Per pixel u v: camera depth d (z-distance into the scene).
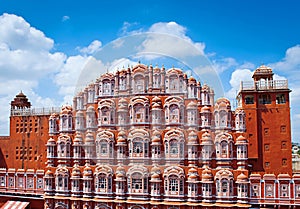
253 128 64.88
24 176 67.12
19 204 65.44
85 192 57.72
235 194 53.66
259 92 65.25
